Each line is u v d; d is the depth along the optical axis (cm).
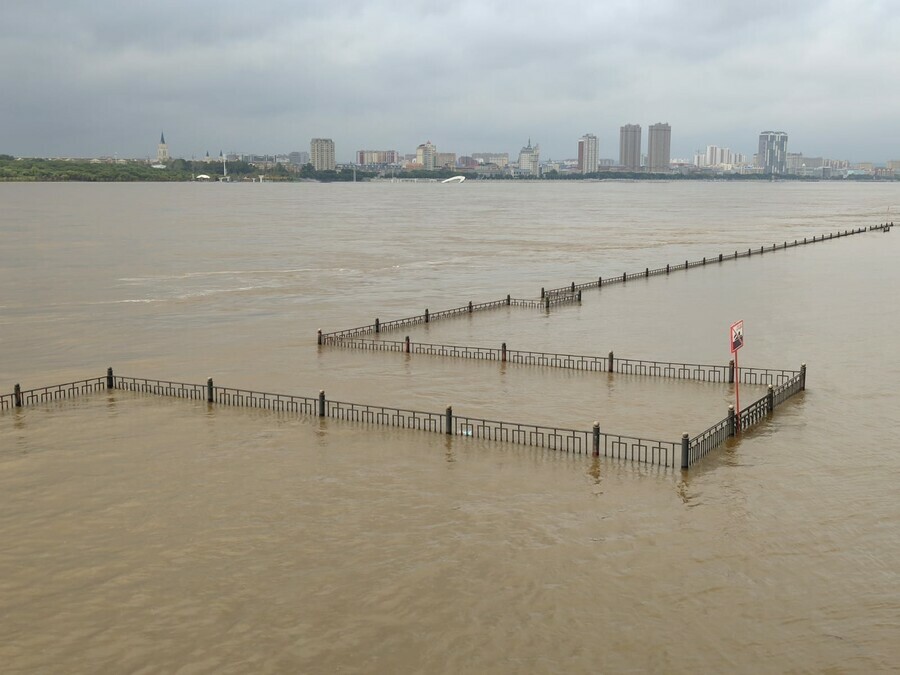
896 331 6253
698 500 3025
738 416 3750
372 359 5469
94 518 2936
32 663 2084
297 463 3478
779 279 9194
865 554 2598
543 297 7688
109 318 7188
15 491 3192
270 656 2097
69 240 14425
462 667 2041
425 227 18550
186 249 13150
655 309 7344
